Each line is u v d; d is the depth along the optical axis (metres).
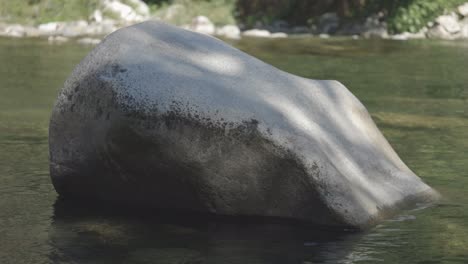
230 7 38.03
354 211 8.63
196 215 9.16
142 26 9.99
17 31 33.88
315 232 8.51
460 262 7.60
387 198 9.31
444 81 21.67
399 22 35.38
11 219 8.95
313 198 8.73
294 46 30.36
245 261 7.63
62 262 7.59
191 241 8.26
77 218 9.04
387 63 25.52
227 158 8.87
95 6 36.72
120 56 9.43
